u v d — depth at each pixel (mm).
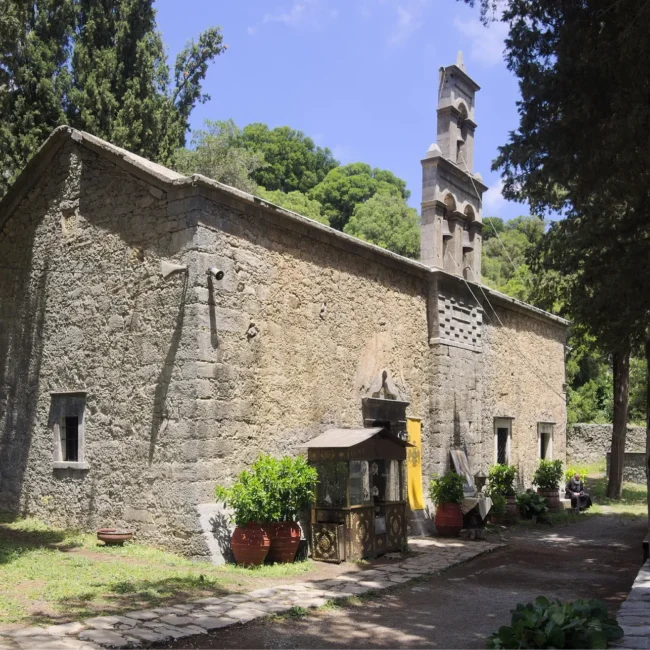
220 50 23953
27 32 18781
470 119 16156
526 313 19469
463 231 16000
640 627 5707
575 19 9180
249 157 29250
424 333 14516
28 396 11945
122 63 20297
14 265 12641
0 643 5422
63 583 7457
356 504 10430
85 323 11109
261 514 9086
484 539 13031
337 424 11781
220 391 9711
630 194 10219
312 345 11414
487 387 16938
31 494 11586
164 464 9578
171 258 9906
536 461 19766
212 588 7766
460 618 7320
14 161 17578
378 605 7770
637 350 16312
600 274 12156
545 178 10281
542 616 5324
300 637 6395
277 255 10883
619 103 8961
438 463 14227
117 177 10922
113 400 10469
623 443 22219
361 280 12734
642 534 14375
